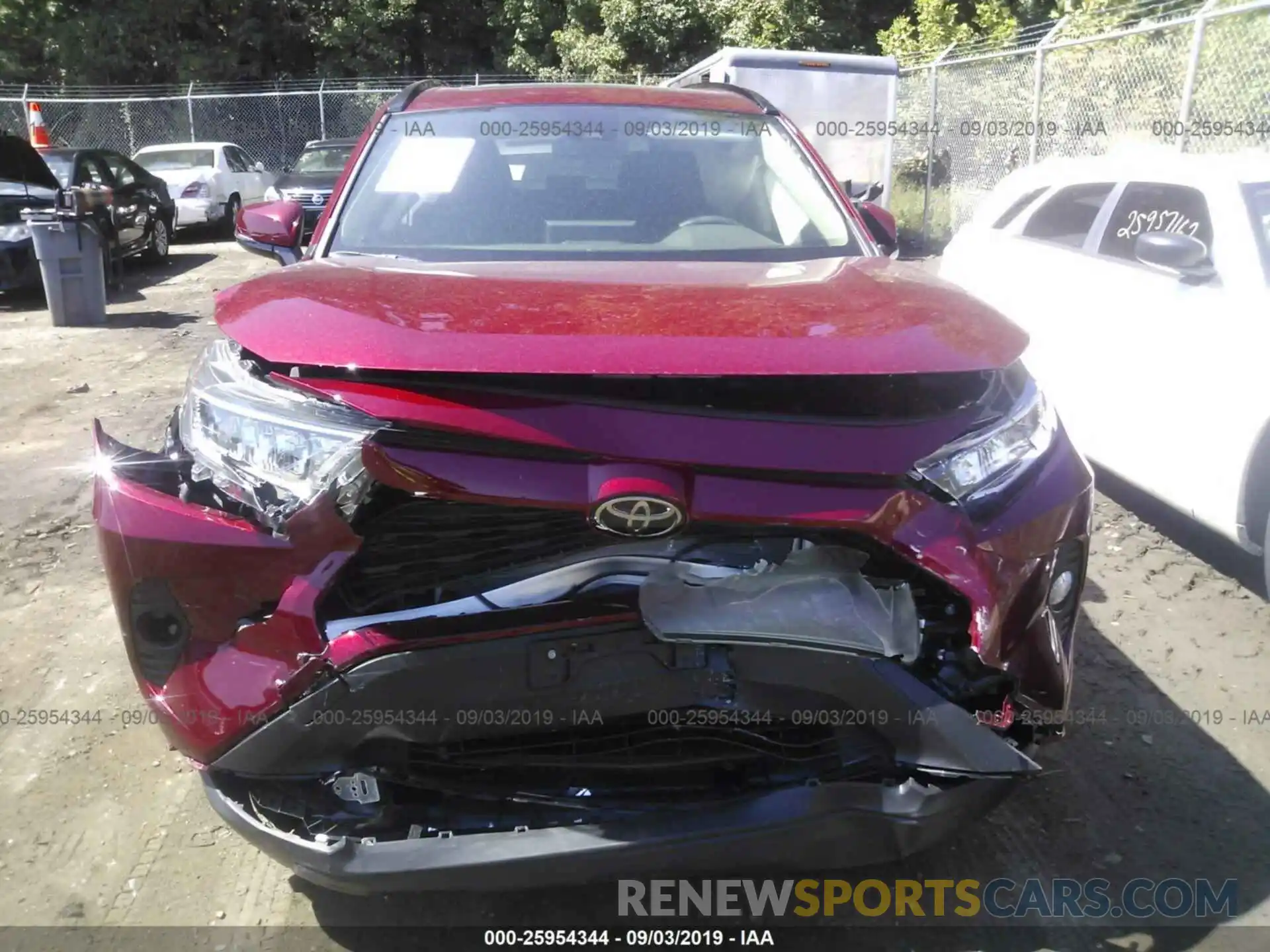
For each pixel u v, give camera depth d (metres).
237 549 2.19
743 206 3.56
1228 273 4.57
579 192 3.55
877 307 2.47
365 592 2.26
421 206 3.48
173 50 25.05
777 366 2.11
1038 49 12.10
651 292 2.55
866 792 2.27
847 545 2.24
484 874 2.21
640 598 2.18
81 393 7.49
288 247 3.69
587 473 2.08
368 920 2.69
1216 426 4.38
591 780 2.31
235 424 2.26
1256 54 9.62
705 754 2.31
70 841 2.95
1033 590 2.37
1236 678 3.79
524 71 26.27
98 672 3.80
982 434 2.33
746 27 22.70
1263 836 2.99
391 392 2.12
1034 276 5.90
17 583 4.48
